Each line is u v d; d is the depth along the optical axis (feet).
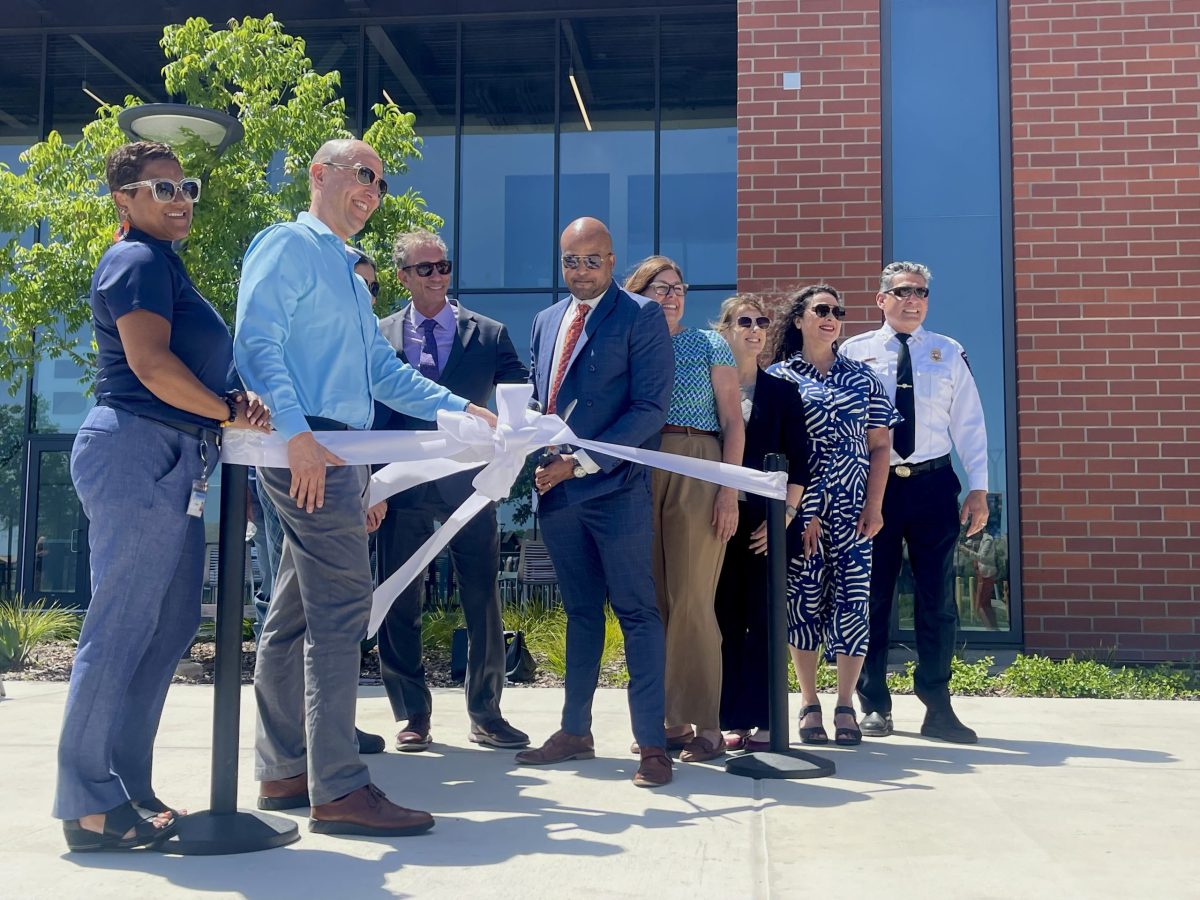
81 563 45.75
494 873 8.83
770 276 28.86
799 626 15.55
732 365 14.75
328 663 10.21
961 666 23.04
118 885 8.46
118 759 10.02
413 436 10.66
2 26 45.93
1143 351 27.71
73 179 30.73
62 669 26.18
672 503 14.17
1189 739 15.66
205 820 9.64
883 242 28.89
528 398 12.03
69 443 45.88
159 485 9.45
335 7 44.88
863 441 15.60
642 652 12.75
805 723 15.46
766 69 29.25
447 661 26.45
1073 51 28.45
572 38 45.01
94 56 46.44
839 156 28.89
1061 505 27.61
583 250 13.12
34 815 10.85
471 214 44.96
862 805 11.29
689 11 44.32
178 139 25.72
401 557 15.10
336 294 10.64
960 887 8.50
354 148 11.03
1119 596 27.27
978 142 29.01
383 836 10.00
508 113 45.14
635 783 12.27
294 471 9.70
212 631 31.30
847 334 28.53
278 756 11.22
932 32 29.37
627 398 13.20
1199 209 27.81
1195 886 8.55
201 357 9.87
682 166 44.21
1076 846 9.70
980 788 12.14
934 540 16.05
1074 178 28.25
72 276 29.76
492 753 14.62
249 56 30.53
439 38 45.47
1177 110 28.04
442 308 15.98
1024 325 28.09
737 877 8.74
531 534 40.27
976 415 16.48
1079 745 15.16
